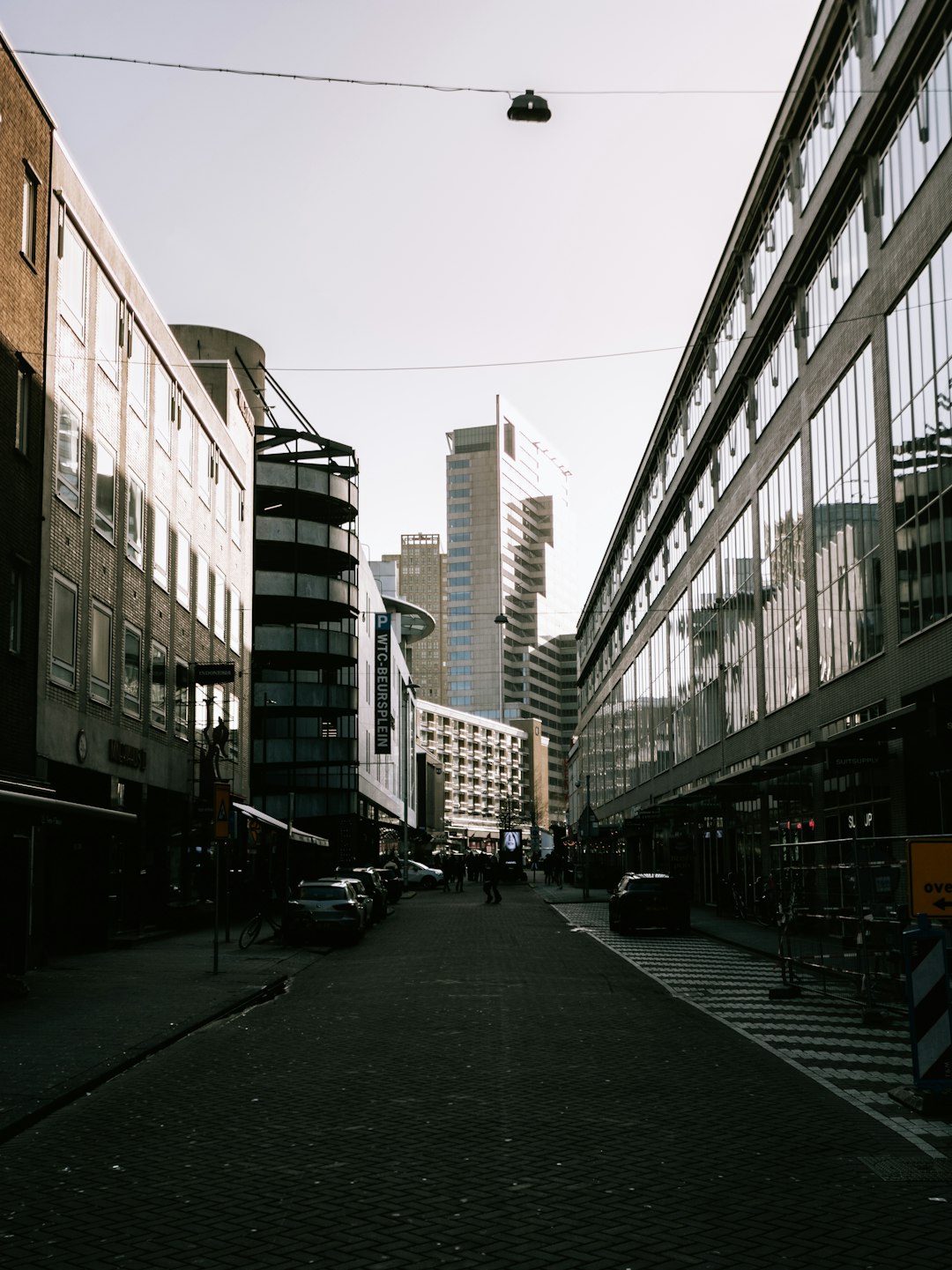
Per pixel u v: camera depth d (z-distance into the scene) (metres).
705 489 45.47
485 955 23.98
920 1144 7.86
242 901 36.81
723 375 40.72
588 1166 7.32
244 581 42.44
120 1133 8.44
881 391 24.05
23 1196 6.82
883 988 14.38
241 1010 15.79
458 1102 9.34
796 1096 9.55
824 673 28.62
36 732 21.25
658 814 48.41
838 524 27.39
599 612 85.94
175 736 31.59
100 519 25.41
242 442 42.41
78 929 24.52
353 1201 6.61
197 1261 5.63
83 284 24.28
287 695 54.56
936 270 20.98
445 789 156.75
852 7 25.72
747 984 18.64
